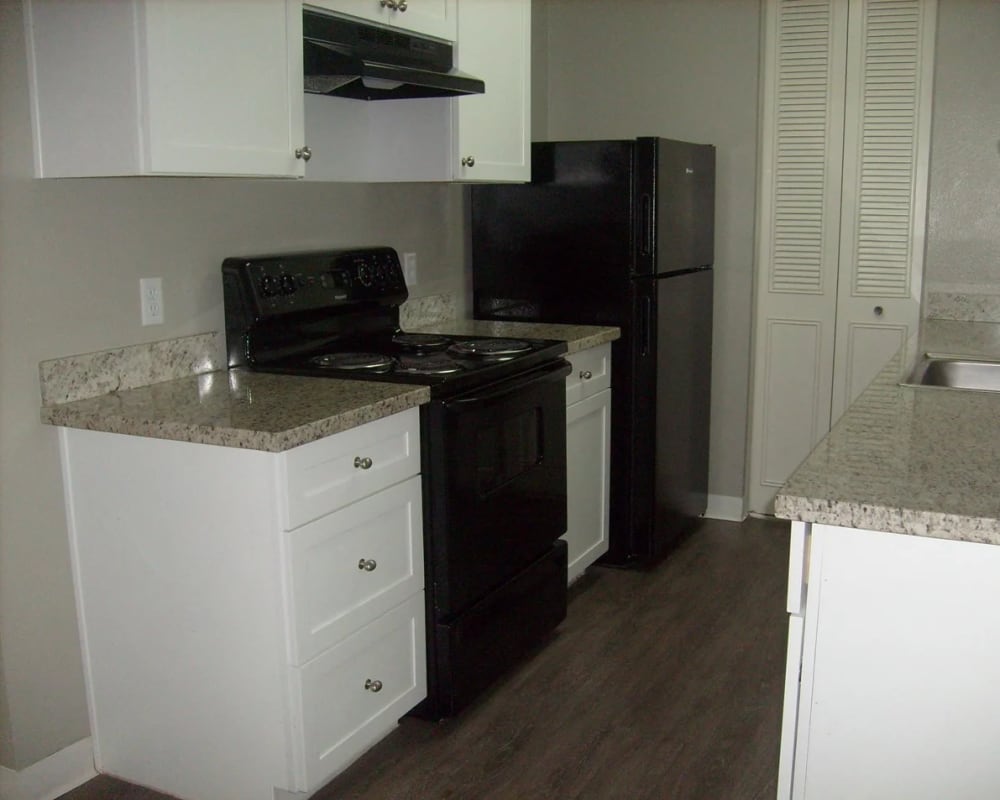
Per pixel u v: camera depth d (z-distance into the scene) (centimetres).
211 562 200
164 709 215
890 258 373
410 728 246
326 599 202
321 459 197
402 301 303
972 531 132
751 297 385
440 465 229
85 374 216
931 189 366
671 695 260
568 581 313
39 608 212
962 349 289
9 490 204
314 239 282
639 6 384
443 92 266
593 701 257
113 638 218
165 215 234
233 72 202
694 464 377
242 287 247
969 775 143
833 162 374
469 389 239
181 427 193
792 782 154
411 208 325
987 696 139
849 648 146
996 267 362
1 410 200
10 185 197
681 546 372
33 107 199
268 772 205
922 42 356
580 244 332
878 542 141
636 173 321
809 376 392
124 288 225
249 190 257
